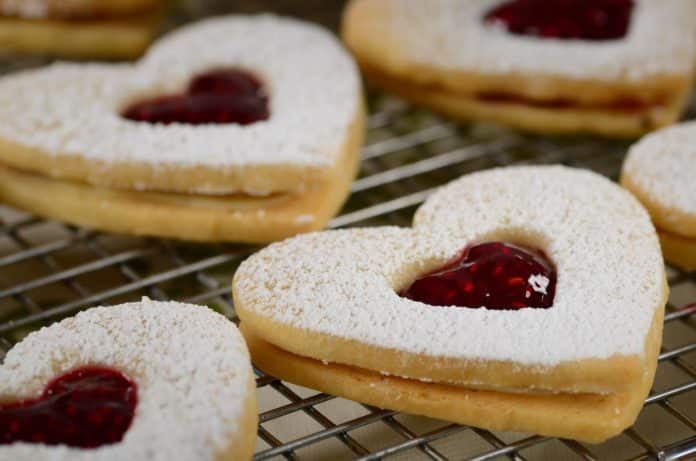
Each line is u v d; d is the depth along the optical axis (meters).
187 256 0.39
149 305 0.34
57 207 0.39
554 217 0.36
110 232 0.39
